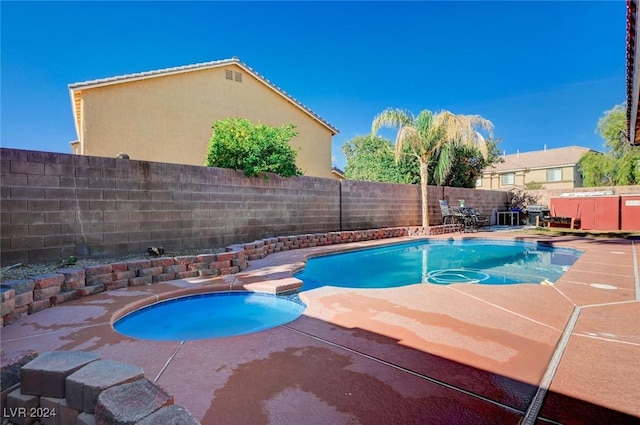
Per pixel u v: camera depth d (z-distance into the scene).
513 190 17.78
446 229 12.45
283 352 2.44
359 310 3.47
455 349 2.49
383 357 2.35
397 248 9.53
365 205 11.00
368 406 1.76
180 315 3.94
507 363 2.26
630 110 6.10
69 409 1.58
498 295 4.06
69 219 5.04
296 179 8.95
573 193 14.88
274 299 4.24
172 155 11.01
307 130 14.82
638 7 3.14
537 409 1.74
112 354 2.40
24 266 4.49
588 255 7.27
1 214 4.46
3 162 4.48
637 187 14.51
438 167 14.57
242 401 1.80
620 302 3.74
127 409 1.38
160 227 6.15
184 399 1.83
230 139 7.70
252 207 7.86
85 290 3.85
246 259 6.10
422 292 4.22
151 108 10.64
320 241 8.80
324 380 2.03
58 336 2.71
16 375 1.73
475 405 1.78
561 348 2.51
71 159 5.08
